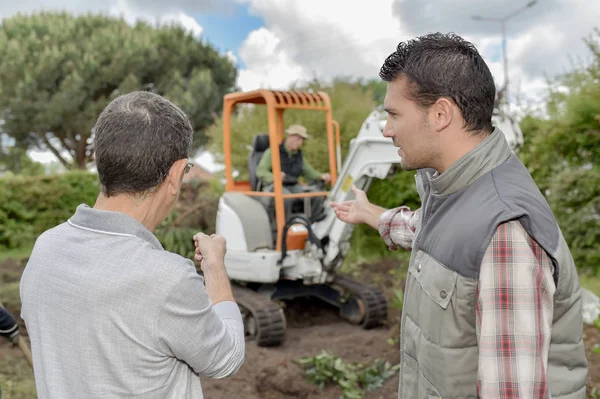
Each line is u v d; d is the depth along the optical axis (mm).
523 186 1320
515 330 1210
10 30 24219
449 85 1331
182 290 1254
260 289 6453
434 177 1509
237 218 6027
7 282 7812
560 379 1352
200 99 23984
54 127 23141
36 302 1337
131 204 1354
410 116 1392
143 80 24391
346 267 8586
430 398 1418
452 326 1333
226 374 1396
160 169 1339
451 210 1377
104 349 1244
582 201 6805
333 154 6148
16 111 21891
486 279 1238
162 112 1357
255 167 6473
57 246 1343
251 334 5773
